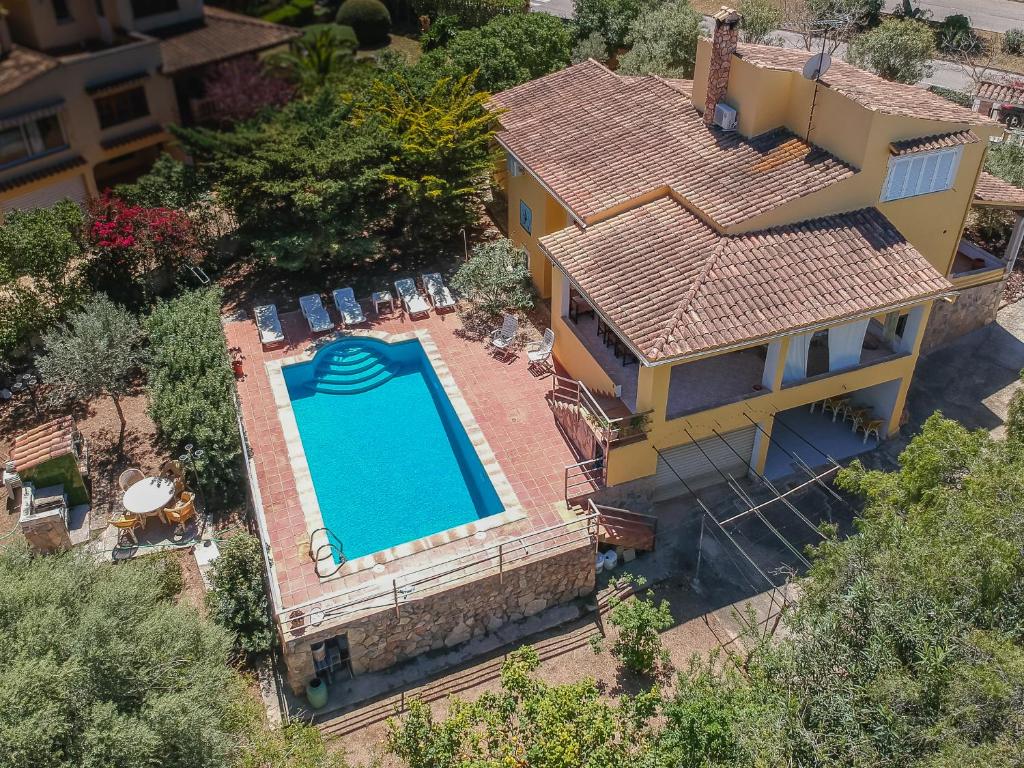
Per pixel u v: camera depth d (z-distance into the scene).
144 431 25.77
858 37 48.25
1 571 15.68
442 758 14.77
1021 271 33.72
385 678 19.62
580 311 27.12
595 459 21.80
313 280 31.84
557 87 32.00
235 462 23.44
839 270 22.61
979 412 27.09
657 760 13.83
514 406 25.27
